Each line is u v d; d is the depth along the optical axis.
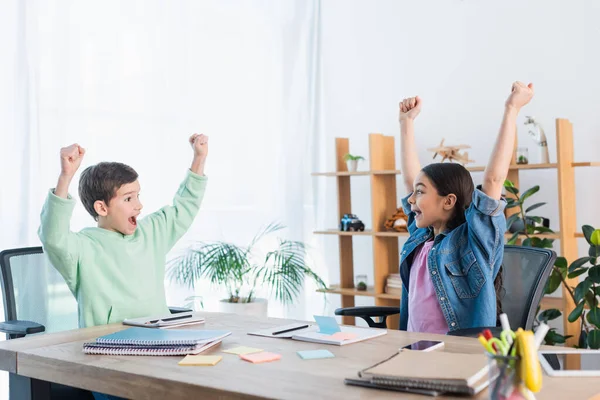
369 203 4.55
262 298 4.17
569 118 3.71
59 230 2.08
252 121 4.34
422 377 1.30
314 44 4.66
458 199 2.27
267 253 4.36
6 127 3.31
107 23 3.67
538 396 1.27
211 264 3.85
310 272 4.23
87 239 2.23
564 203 3.37
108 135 3.66
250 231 4.34
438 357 1.46
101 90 3.64
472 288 2.18
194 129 4.05
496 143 2.15
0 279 2.59
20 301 2.62
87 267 2.19
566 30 3.71
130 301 2.27
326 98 4.71
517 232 3.37
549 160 3.66
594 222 3.65
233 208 4.25
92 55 3.61
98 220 2.35
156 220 2.44
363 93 4.54
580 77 3.68
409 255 2.43
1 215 3.29
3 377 3.38
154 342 1.71
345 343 1.78
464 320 2.17
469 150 4.07
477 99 4.04
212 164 4.15
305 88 4.61
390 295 3.97
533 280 2.30
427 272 2.30
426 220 2.30
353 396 1.29
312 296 4.64
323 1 4.71
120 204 2.26
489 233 2.16
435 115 4.21
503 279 2.37
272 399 1.30
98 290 2.21
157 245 2.42
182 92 3.97
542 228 3.41
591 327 3.51
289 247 4.47
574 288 3.28
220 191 4.19
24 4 3.35
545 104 3.79
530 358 1.17
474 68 4.05
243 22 4.30
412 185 2.64
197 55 4.08
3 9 3.31
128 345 1.72
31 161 3.36
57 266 2.15
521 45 3.87
